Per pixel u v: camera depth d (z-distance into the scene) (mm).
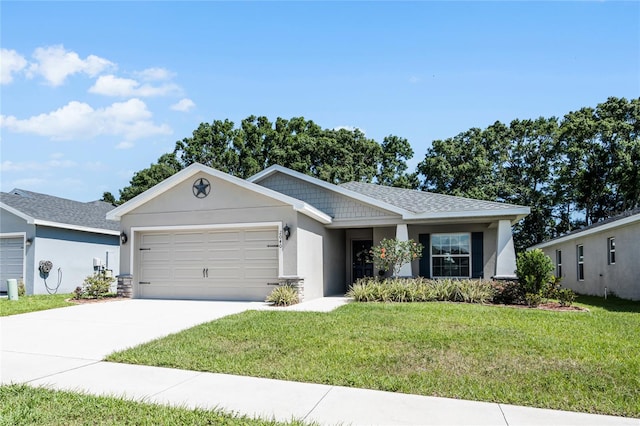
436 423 4363
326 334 8250
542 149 36062
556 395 5102
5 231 18844
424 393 5230
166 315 11172
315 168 38219
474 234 16891
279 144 42250
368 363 6402
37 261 18375
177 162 44562
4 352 7402
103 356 7082
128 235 15617
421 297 13836
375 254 15469
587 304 14148
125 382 5723
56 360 6859
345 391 5324
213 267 14922
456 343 7438
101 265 20344
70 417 4461
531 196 34938
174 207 15227
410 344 7418
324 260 16641
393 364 6340
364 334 8195
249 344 7621
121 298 15266
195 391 5359
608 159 32250
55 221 18969
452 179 36375
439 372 5945
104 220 22969
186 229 15172
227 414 4578
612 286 16859
